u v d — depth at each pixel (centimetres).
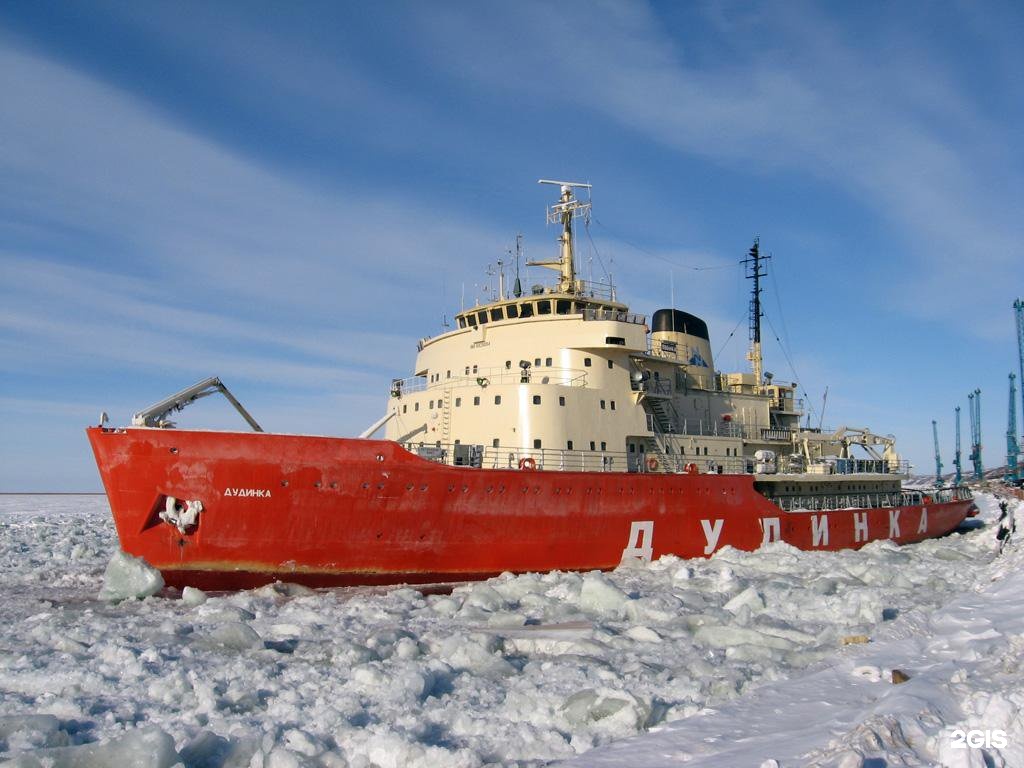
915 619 1464
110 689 1079
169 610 1697
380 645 1343
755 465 3050
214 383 2081
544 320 2684
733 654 1294
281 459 1855
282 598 1823
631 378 2706
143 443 1767
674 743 860
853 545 3266
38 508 6694
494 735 931
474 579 2164
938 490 4131
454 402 2527
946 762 685
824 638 1430
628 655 1302
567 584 1906
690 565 2359
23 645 1327
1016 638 1165
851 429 4053
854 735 758
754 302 4284
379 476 1958
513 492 2166
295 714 984
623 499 2397
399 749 852
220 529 1838
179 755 830
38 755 788
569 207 2964
